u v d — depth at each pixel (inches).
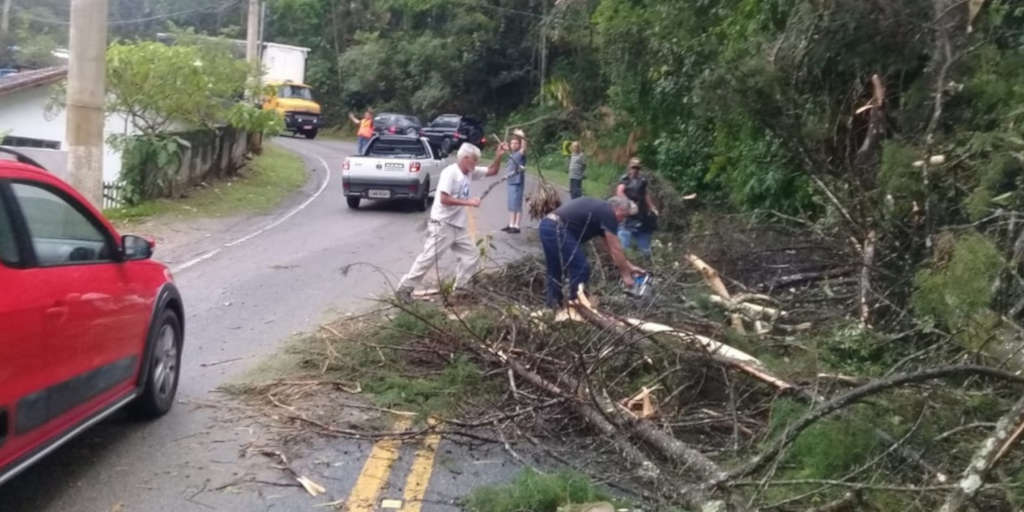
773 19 570.9
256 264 619.5
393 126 1989.4
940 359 299.1
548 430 294.5
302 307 485.7
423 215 951.6
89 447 282.2
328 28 2874.0
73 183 722.2
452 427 299.6
